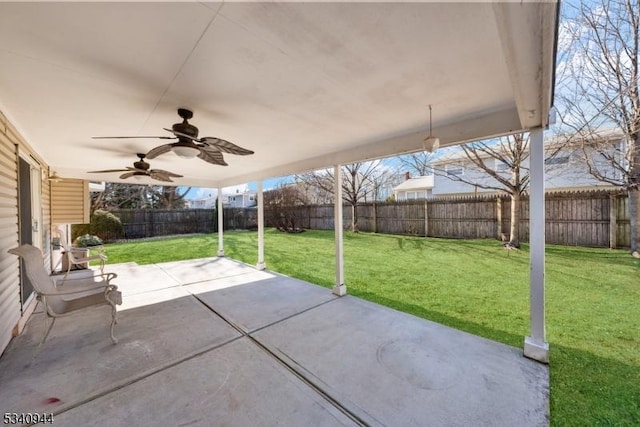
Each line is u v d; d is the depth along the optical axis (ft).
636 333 9.29
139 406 6.23
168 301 13.25
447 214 30.86
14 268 9.89
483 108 8.41
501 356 8.13
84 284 16.03
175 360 8.10
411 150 10.89
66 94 7.36
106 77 6.46
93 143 12.31
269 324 10.56
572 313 10.83
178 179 23.25
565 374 7.22
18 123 9.65
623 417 5.75
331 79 6.65
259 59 5.77
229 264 21.67
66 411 6.07
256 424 5.72
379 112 8.75
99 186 32.76
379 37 5.07
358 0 4.11
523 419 5.77
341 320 10.85
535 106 6.21
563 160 26.13
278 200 45.37
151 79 6.58
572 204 23.02
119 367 7.75
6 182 9.20
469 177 35.29
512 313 11.28
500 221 26.91
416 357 8.13
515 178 22.72
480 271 17.57
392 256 22.76
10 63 5.81
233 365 7.84
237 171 20.48
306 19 4.55
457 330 9.84
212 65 5.99
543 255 7.84
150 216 42.63
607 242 21.62
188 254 26.27
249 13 4.37
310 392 6.68
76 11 4.25
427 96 7.60
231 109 8.44
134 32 4.83
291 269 19.83
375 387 6.84
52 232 19.31
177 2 4.09
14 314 9.72
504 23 3.44
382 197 56.49
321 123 9.71
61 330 10.16
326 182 42.34
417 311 11.67
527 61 4.33
